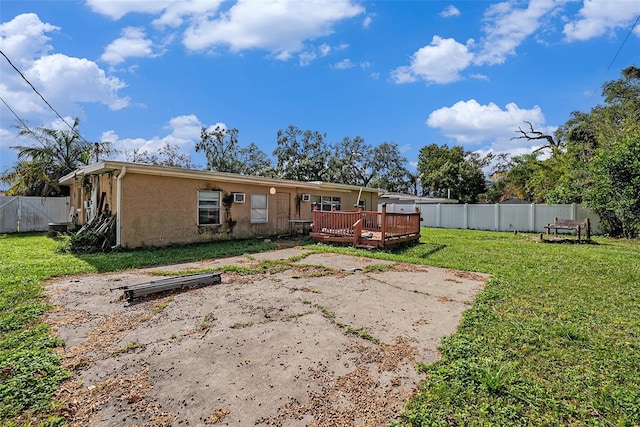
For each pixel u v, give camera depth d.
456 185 31.02
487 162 36.56
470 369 2.73
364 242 10.30
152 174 9.69
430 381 2.59
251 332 3.59
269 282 5.85
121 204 9.10
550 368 2.85
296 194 14.39
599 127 19.03
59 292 5.03
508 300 4.83
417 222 12.38
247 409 2.26
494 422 2.13
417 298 4.94
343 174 34.12
